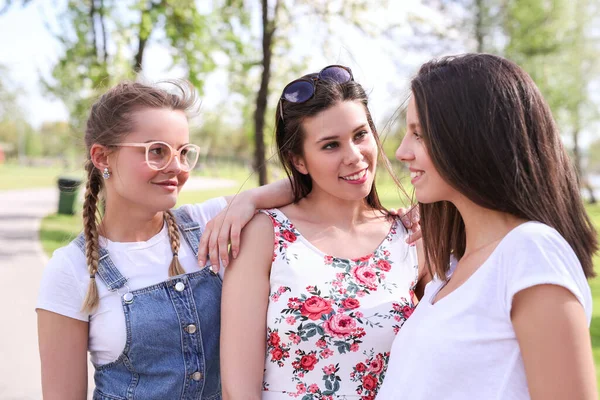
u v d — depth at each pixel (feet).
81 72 32.32
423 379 4.97
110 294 6.41
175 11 30.48
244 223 6.81
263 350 6.56
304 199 7.40
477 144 4.80
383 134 7.52
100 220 6.88
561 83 71.46
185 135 6.68
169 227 7.06
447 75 5.06
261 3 29.32
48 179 142.51
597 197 86.94
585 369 4.18
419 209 6.24
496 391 4.63
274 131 7.43
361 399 6.49
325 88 6.75
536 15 63.00
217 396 6.89
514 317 4.53
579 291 4.33
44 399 6.11
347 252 7.02
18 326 19.60
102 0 30.81
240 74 36.50
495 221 5.11
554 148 4.90
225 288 6.66
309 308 6.55
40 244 37.81
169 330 6.49
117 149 6.41
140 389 6.40
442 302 5.20
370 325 6.58
